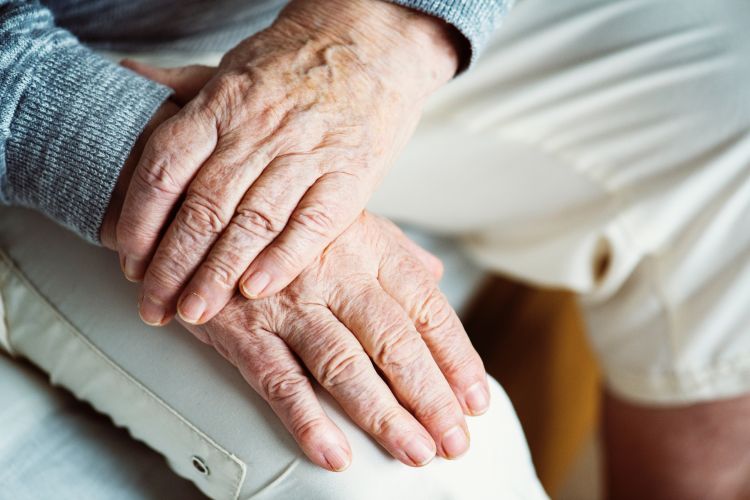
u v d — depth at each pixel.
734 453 0.94
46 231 0.67
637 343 0.92
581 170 0.86
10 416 0.64
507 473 0.57
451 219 0.99
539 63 0.87
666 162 0.82
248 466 0.54
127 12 0.71
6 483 0.60
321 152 0.56
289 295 0.56
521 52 0.87
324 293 0.56
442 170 0.92
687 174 0.81
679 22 0.83
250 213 0.54
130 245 0.56
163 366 0.59
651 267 0.87
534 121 0.86
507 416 0.59
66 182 0.57
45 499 0.60
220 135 0.56
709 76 0.80
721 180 0.80
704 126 0.80
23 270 0.65
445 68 0.65
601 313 0.95
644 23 0.84
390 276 0.59
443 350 0.58
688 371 0.88
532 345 1.37
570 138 0.86
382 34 0.62
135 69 0.65
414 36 0.62
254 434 0.55
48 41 0.58
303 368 0.55
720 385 0.87
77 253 0.64
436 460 0.53
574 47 0.86
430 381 0.54
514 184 0.91
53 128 0.56
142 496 0.62
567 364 1.37
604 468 1.22
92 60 0.59
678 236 0.84
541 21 0.87
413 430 0.52
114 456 0.64
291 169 0.55
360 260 0.58
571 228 0.89
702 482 0.98
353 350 0.54
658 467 0.99
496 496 0.55
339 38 0.61
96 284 0.63
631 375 0.94
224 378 0.57
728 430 0.92
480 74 0.89
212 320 0.56
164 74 0.64
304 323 0.55
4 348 0.67
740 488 0.98
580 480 1.30
